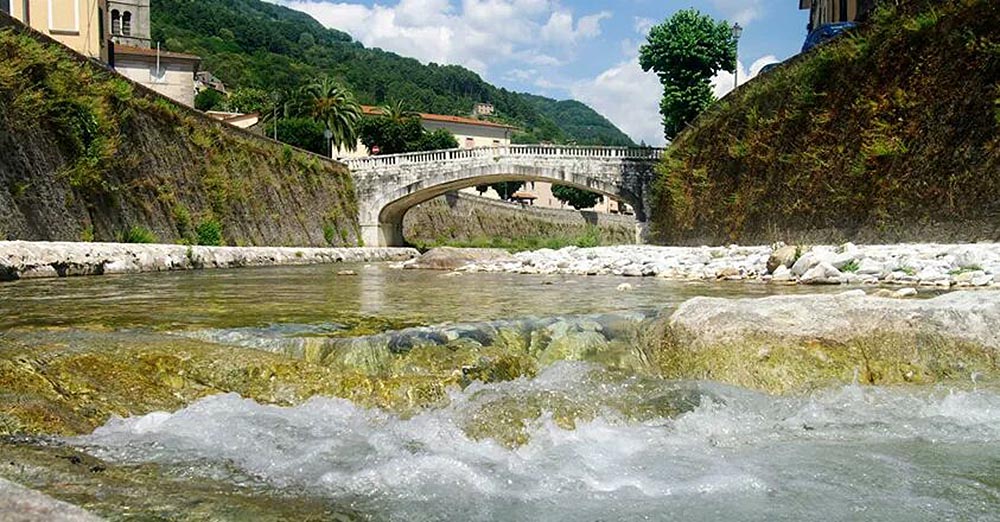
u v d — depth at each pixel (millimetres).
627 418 5164
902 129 18172
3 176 15406
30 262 13766
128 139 21344
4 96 15906
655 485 3984
